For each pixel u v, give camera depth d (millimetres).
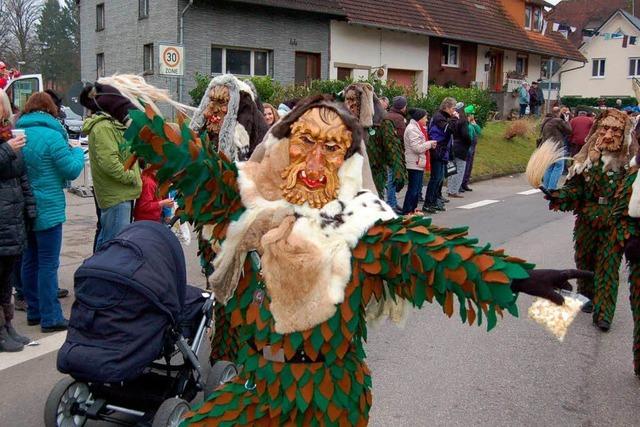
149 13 20062
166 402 3506
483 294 2254
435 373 4832
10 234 4711
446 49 27891
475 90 21297
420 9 26547
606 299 5793
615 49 47812
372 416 4121
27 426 3908
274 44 20438
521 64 33906
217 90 4410
